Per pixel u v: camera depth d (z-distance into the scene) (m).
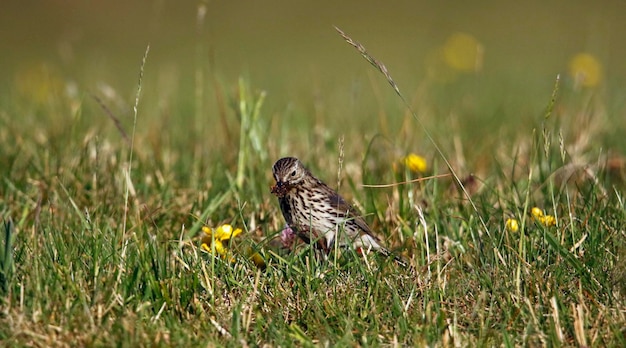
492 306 8.31
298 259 9.51
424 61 33.22
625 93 19.55
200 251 9.30
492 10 48.44
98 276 8.45
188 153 14.38
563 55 36.25
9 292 8.00
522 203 10.86
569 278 8.68
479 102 21.95
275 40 44.12
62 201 11.45
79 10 49.59
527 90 24.95
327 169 13.68
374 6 50.31
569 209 9.52
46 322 7.81
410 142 14.68
